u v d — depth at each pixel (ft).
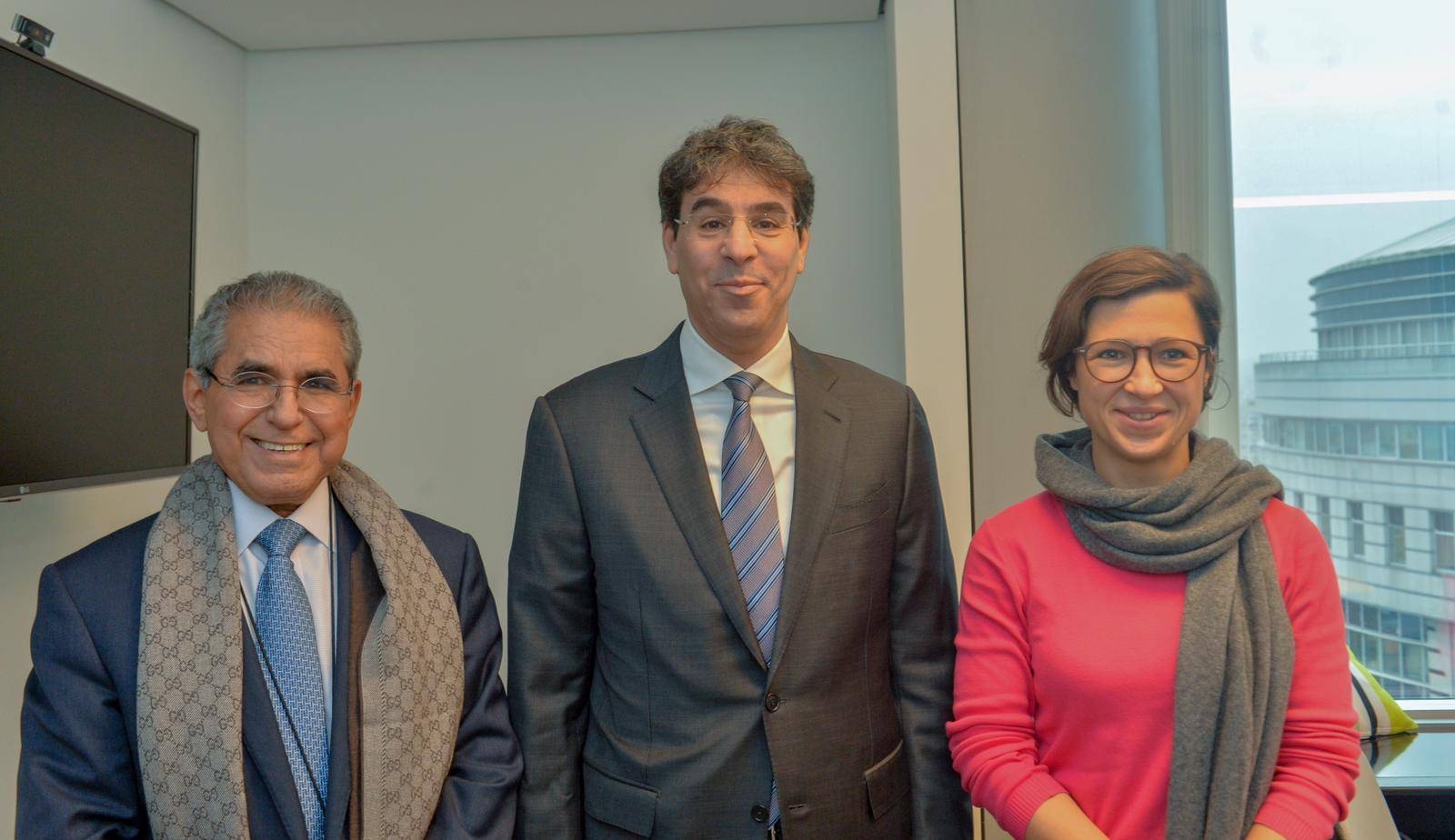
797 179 5.41
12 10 7.45
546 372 10.80
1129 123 7.87
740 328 5.31
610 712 5.37
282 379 4.60
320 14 9.91
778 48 10.62
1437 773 6.07
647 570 5.23
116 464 7.49
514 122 10.81
